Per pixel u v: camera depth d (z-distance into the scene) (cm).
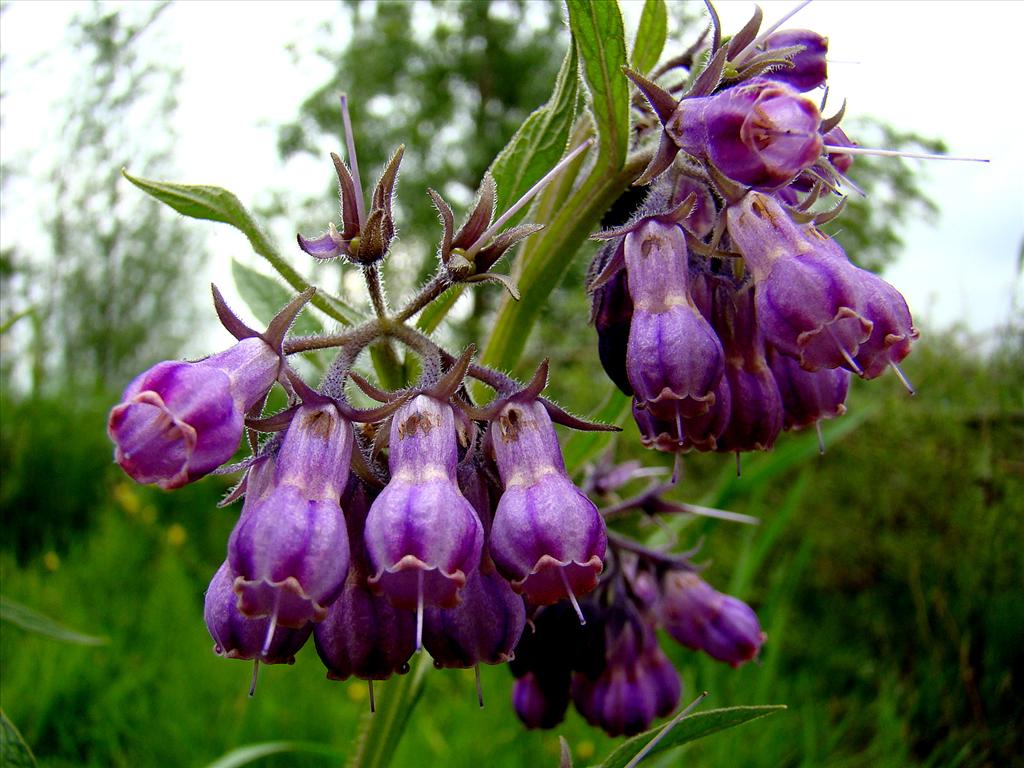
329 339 8
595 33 9
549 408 8
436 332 10
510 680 21
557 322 52
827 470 28
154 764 19
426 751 19
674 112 8
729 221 8
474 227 8
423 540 6
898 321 7
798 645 24
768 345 9
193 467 7
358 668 7
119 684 20
